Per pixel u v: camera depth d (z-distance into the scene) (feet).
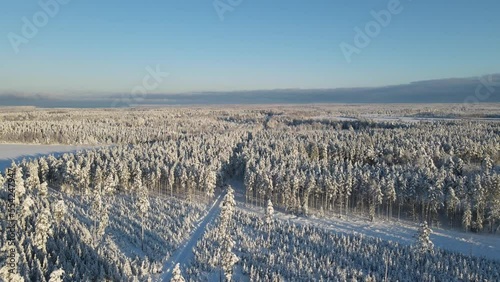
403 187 328.49
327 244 267.59
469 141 473.26
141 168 396.78
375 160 455.22
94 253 222.28
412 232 299.38
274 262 236.43
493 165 417.08
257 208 358.23
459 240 283.38
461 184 313.94
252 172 370.32
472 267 233.96
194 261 235.81
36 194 334.65
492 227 297.74
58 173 396.16
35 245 207.72
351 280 214.28
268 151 473.67
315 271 228.22
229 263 213.25
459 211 314.96
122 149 495.00
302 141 517.96
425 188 318.45
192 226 299.17
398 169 374.02
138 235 270.87
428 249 246.27
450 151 440.04
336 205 361.71
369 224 316.81
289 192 347.15
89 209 320.91
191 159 421.59
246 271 226.17
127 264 215.92
